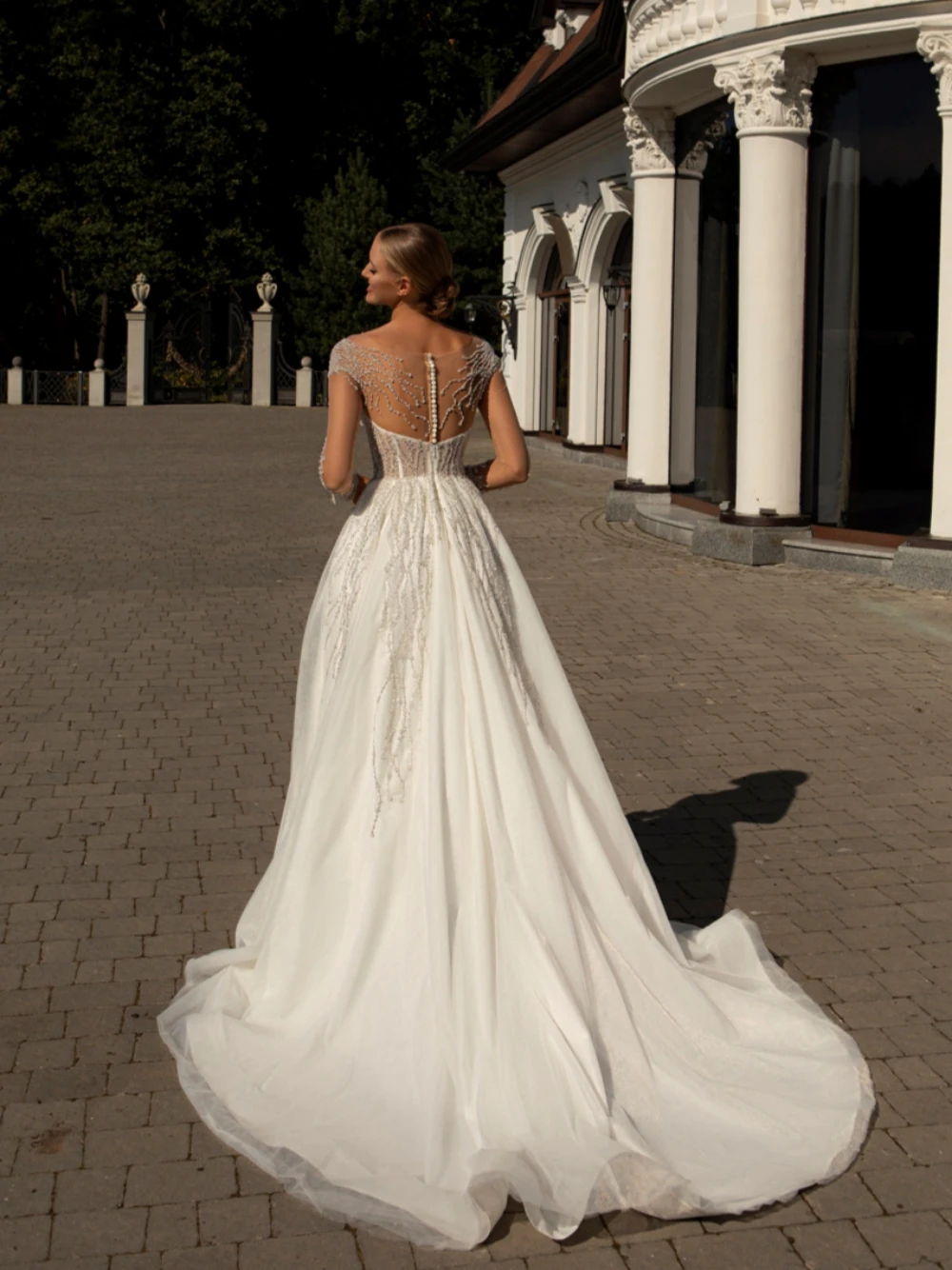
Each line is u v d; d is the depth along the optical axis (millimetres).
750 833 5836
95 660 8680
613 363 21016
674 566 11719
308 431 28000
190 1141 3580
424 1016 3602
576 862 3857
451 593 3838
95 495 16797
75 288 47000
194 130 42125
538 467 20516
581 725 4008
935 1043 4117
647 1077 3639
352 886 3838
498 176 26031
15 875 5301
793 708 7684
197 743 7004
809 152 11430
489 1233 3229
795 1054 3883
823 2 10617
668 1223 3291
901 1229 3270
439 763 3686
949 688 8086
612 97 18031
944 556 10523
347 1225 3254
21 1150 3535
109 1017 4219
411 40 44625
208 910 4996
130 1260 3129
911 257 11117
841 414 11539
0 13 42531
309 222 41750
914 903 5137
